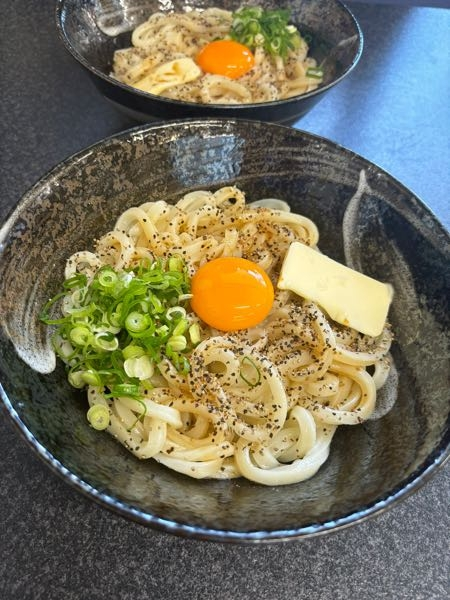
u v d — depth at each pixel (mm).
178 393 213
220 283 227
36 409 175
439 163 352
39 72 372
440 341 209
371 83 403
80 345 202
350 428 218
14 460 202
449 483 214
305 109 300
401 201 239
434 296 220
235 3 416
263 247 264
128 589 179
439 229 224
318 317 230
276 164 265
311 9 391
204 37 405
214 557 188
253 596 182
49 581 178
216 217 263
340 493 177
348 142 358
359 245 258
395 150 357
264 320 243
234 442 209
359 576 189
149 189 260
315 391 222
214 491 190
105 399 202
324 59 388
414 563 193
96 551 186
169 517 150
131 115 305
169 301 227
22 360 184
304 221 269
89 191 234
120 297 208
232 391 217
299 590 184
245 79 375
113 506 149
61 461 160
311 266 243
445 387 193
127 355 202
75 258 228
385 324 237
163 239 248
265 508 172
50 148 324
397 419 207
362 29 446
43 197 213
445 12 473
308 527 148
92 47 367
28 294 203
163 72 354
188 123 249
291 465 198
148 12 402
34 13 416
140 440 199
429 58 433
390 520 202
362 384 223
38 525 189
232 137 257
